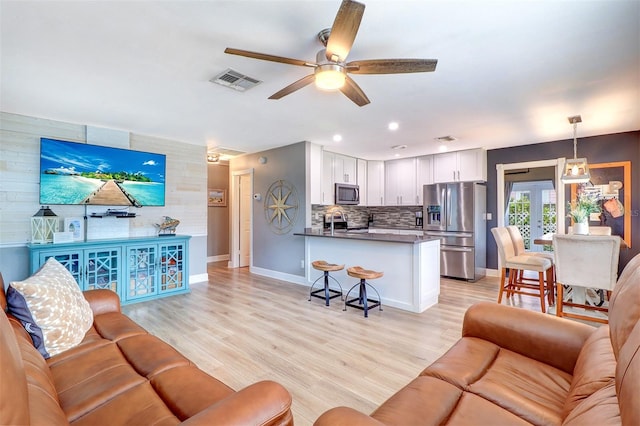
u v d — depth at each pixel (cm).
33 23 186
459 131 435
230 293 453
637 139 436
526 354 164
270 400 103
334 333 306
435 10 175
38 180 367
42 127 369
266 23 189
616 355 106
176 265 446
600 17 181
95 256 371
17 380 76
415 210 673
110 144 416
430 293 391
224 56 228
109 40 206
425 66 194
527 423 112
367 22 186
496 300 419
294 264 524
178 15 180
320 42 210
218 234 742
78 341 179
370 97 304
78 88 282
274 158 559
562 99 310
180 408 122
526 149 529
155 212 466
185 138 475
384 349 272
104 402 127
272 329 317
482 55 225
